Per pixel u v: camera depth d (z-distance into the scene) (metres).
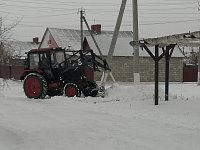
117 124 10.42
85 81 18.36
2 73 38.00
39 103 15.29
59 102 15.56
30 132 9.31
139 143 8.17
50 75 18.16
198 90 24.05
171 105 13.92
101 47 40.06
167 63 15.30
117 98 16.47
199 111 12.45
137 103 14.76
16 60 39.47
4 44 18.80
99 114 12.36
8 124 10.32
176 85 31.84
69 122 10.75
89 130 9.59
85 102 15.49
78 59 18.36
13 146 7.93
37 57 18.64
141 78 41.34
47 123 10.58
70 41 50.25
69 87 17.72
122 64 40.91
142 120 11.10
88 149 7.73
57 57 18.45
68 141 8.42
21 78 19.05
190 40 12.94
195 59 57.31
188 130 9.53
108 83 29.14
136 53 19.59
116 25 19.81
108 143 8.21
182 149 7.65
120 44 42.09
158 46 14.53
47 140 8.51
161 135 8.97
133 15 19.42
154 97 15.06
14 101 15.86
